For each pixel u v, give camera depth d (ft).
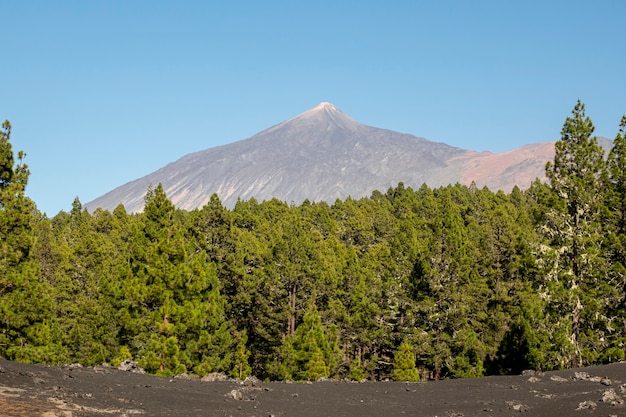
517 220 263.49
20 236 107.65
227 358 157.07
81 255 202.49
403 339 170.81
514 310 165.37
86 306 162.20
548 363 130.82
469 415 56.59
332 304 193.06
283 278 196.03
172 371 113.80
